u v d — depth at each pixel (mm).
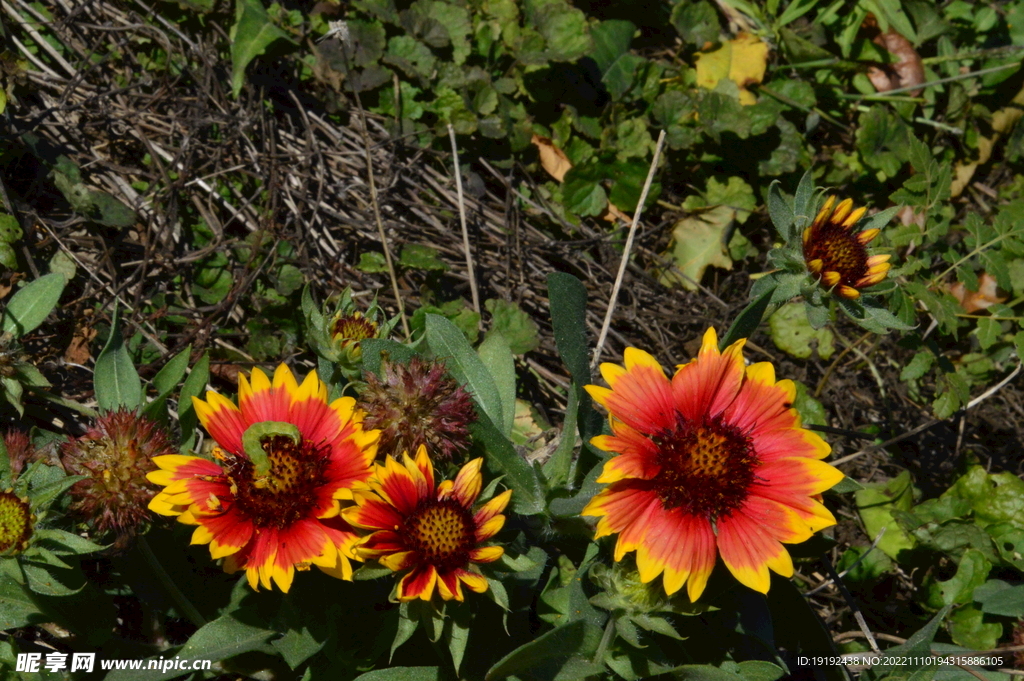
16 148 2867
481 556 1753
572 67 3742
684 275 3654
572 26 3631
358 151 3465
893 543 2982
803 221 2199
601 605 1857
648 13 4121
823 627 2379
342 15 3527
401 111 3547
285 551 1752
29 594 1979
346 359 2156
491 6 3650
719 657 2188
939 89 4270
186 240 3070
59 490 1718
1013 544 2912
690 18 3977
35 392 2250
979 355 3668
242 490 1774
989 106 4406
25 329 2324
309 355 3057
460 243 3432
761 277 2246
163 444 1866
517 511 2174
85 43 3211
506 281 3393
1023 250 3205
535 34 3576
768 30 4113
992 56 4367
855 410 3525
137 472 1771
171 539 2170
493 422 2266
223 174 3180
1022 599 2629
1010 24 4473
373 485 1794
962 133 4199
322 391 1931
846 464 3324
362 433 1865
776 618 2412
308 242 3205
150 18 3289
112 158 3129
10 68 2895
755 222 3801
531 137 3625
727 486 1807
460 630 1768
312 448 1848
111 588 2289
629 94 3816
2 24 2938
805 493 1816
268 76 3387
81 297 2732
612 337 3486
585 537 2264
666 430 1887
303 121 3430
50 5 3191
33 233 2801
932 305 2963
